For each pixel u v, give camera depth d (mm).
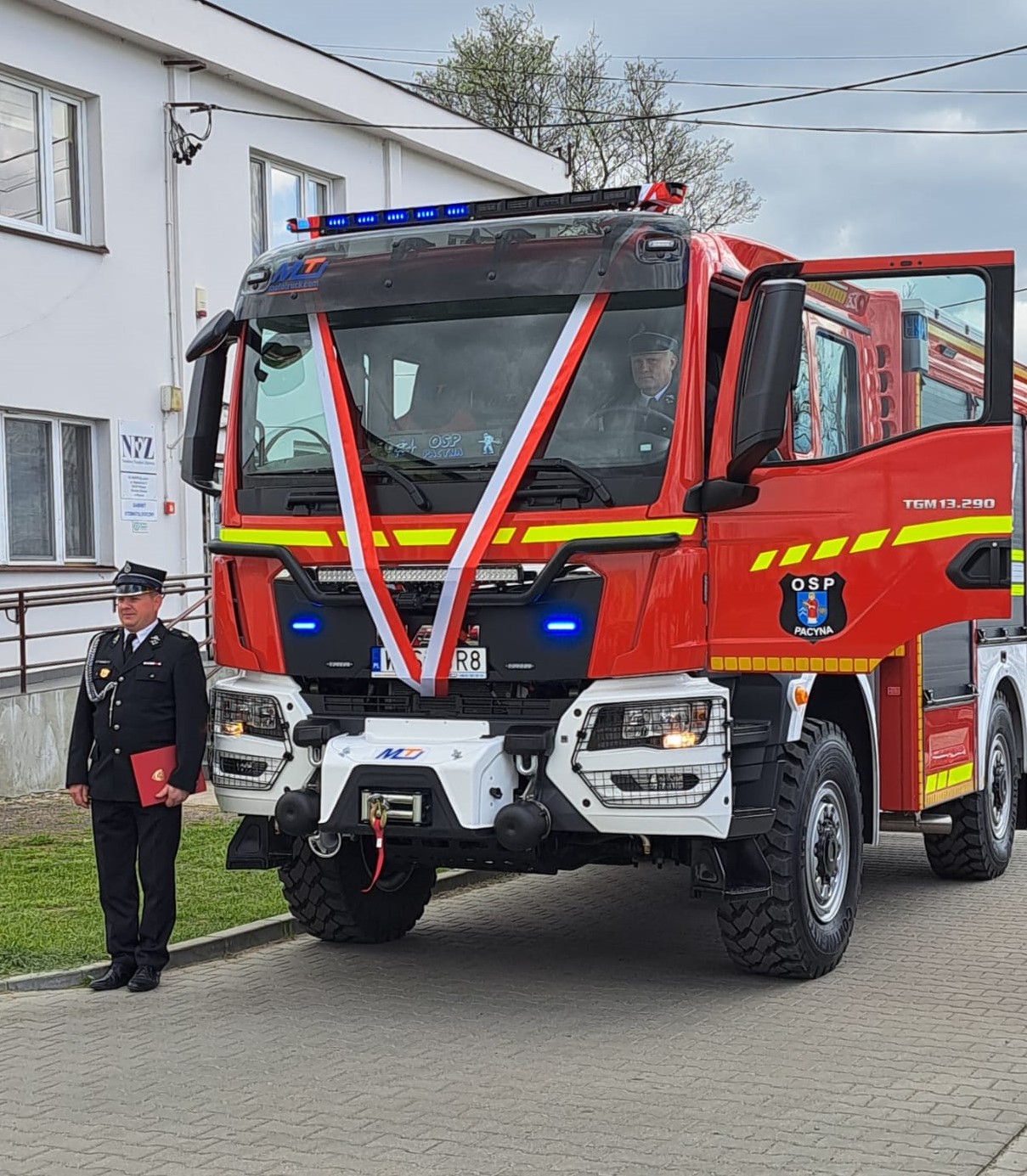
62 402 15820
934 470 6781
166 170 17141
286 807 6992
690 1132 5285
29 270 15469
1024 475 10875
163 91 17109
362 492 7035
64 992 7312
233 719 7352
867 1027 6656
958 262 6738
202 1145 5184
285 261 7477
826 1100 5641
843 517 6863
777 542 6930
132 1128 5363
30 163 15789
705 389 6934
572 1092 5738
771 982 7535
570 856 7160
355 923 8156
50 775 13258
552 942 8492
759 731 7059
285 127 18938
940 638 9148
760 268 6848
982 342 6777
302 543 7172
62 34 15859
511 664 6824
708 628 6988
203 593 17438
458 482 6922
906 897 9852
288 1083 5863
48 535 15891
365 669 7078
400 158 20984
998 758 10586
